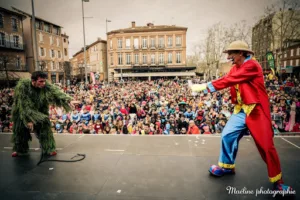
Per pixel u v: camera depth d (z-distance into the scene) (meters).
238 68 2.19
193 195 1.97
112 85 26.64
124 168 2.60
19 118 2.99
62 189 2.13
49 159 2.94
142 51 43.09
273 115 7.37
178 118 7.88
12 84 28.23
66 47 43.97
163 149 3.25
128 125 7.54
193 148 3.27
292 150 3.10
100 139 3.84
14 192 2.10
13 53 30.53
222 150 2.32
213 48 33.94
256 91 2.01
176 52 42.53
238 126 2.20
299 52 33.47
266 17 25.92
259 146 2.03
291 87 13.99
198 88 2.19
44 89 3.01
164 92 16.25
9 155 3.16
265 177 2.30
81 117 9.12
